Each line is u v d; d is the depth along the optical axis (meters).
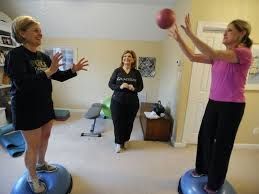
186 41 2.76
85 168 2.32
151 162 2.54
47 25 4.12
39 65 1.58
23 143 2.76
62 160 2.48
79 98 4.74
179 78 3.01
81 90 4.70
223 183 1.84
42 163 1.92
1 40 3.40
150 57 4.56
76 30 4.24
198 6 2.66
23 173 2.14
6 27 3.52
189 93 2.92
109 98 4.27
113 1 3.50
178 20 3.23
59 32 4.30
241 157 2.83
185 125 3.02
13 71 1.41
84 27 4.16
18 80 1.41
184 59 2.81
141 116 3.94
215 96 1.65
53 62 1.42
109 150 2.81
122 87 2.62
